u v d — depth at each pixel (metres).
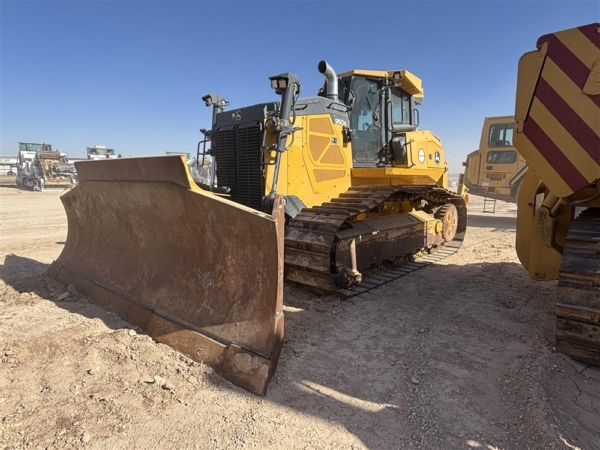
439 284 5.48
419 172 7.03
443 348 3.50
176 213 3.68
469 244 8.81
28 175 28.23
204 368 3.04
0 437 2.28
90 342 3.42
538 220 3.84
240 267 3.25
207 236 3.48
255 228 3.04
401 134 6.73
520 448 2.22
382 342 3.62
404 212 7.05
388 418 2.52
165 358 3.19
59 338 3.49
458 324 4.03
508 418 2.49
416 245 6.60
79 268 5.01
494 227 12.05
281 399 2.71
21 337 3.55
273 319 2.98
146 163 3.73
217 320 3.28
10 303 4.48
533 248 3.90
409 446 2.27
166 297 3.76
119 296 4.18
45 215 14.16
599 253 2.97
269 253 3.00
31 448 2.21
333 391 2.82
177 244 3.84
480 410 2.59
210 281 3.48
